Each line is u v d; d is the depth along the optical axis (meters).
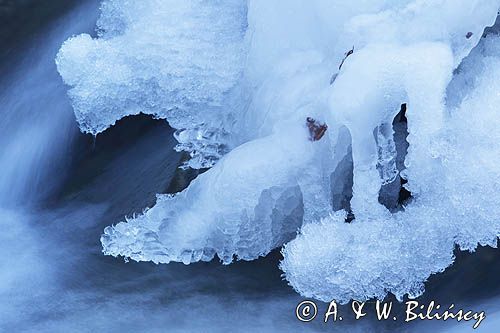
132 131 5.05
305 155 4.02
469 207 3.94
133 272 4.20
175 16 5.10
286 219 4.20
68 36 5.83
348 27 4.07
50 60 5.72
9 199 5.04
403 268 3.85
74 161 5.08
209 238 4.16
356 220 3.96
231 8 5.15
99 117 5.06
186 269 4.17
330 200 4.10
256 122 4.43
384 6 4.20
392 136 3.95
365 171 3.91
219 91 4.88
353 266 3.84
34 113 5.41
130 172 4.86
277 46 4.50
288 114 4.19
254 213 4.07
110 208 4.71
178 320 3.96
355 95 3.78
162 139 4.95
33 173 5.16
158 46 4.99
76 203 4.82
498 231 3.95
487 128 3.96
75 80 5.04
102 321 4.00
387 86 3.80
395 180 4.11
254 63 4.58
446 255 3.93
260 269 4.12
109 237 4.37
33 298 4.18
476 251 3.99
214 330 3.90
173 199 4.28
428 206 3.99
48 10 6.05
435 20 3.97
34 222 4.77
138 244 4.27
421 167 3.96
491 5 3.97
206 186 4.12
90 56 5.01
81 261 4.36
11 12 6.09
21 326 4.02
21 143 5.32
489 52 4.38
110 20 5.58
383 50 3.84
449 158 3.94
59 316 4.05
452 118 4.03
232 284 4.08
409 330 3.79
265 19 4.54
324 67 4.26
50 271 4.33
